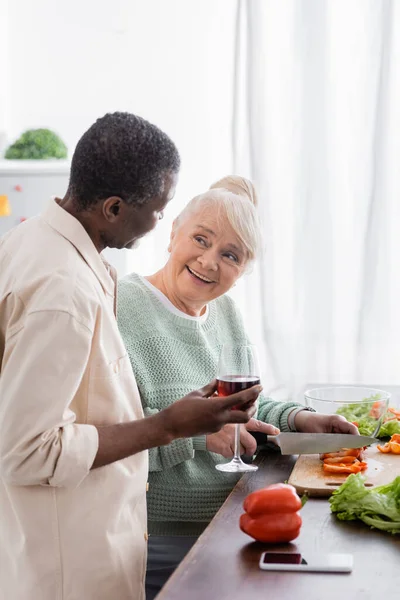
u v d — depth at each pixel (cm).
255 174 393
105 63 424
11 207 388
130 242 152
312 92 389
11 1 426
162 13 416
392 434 205
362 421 199
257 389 150
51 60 428
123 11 418
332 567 127
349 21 386
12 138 435
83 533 144
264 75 389
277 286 397
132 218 147
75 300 135
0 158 418
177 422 144
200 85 416
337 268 398
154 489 197
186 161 421
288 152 393
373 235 389
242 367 167
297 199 393
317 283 395
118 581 149
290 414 210
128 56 421
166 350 201
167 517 199
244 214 202
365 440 181
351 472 173
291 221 396
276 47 389
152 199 146
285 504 138
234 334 226
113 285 150
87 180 143
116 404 147
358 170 390
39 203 388
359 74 388
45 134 404
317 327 396
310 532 144
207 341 212
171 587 123
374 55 384
